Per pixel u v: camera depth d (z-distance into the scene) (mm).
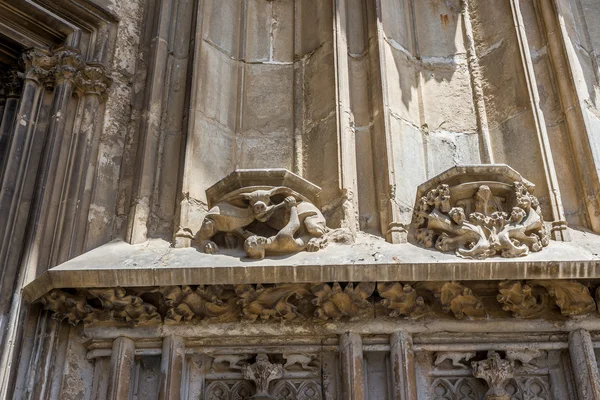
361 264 3896
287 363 4059
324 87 4867
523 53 4938
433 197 4219
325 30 5102
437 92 5105
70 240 4238
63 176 4449
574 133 4625
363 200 4441
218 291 3963
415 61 5211
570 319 4055
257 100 5043
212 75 4949
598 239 4266
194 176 4469
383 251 4059
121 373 3938
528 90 4805
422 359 4070
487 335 4074
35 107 4664
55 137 4508
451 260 3941
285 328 4062
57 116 4570
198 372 4059
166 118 4750
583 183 4484
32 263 4113
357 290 3936
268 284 3947
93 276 3928
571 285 3980
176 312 3992
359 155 4594
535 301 4027
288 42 5309
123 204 4512
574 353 3992
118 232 4398
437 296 4020
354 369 3926
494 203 4211
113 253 4148
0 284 4051
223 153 4734
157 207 4430
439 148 4863
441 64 5234
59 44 4973
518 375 4055
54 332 4062
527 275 3926
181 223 4258
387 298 3982
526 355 4051
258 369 3977
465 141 4914
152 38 5094
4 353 3867
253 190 4223
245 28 5344
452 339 4066
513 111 4852
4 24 4828
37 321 4074
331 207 4367
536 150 4602
